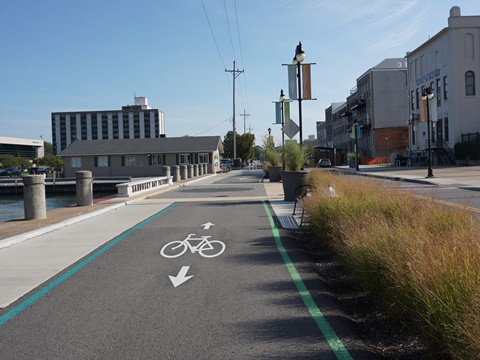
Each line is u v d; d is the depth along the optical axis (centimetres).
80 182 1827
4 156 10131
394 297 506
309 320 541
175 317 559
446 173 3594
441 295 417
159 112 15688
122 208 1794
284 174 1855
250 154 9712
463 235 554
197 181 3741
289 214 1467
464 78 4956
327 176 1695
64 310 592
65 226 1312
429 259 485
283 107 2878
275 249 950
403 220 730
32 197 1401
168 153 6078
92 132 15788
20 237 1079
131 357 448
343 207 921
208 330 515
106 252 948
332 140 11750
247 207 1695
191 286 693
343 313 568
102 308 597
